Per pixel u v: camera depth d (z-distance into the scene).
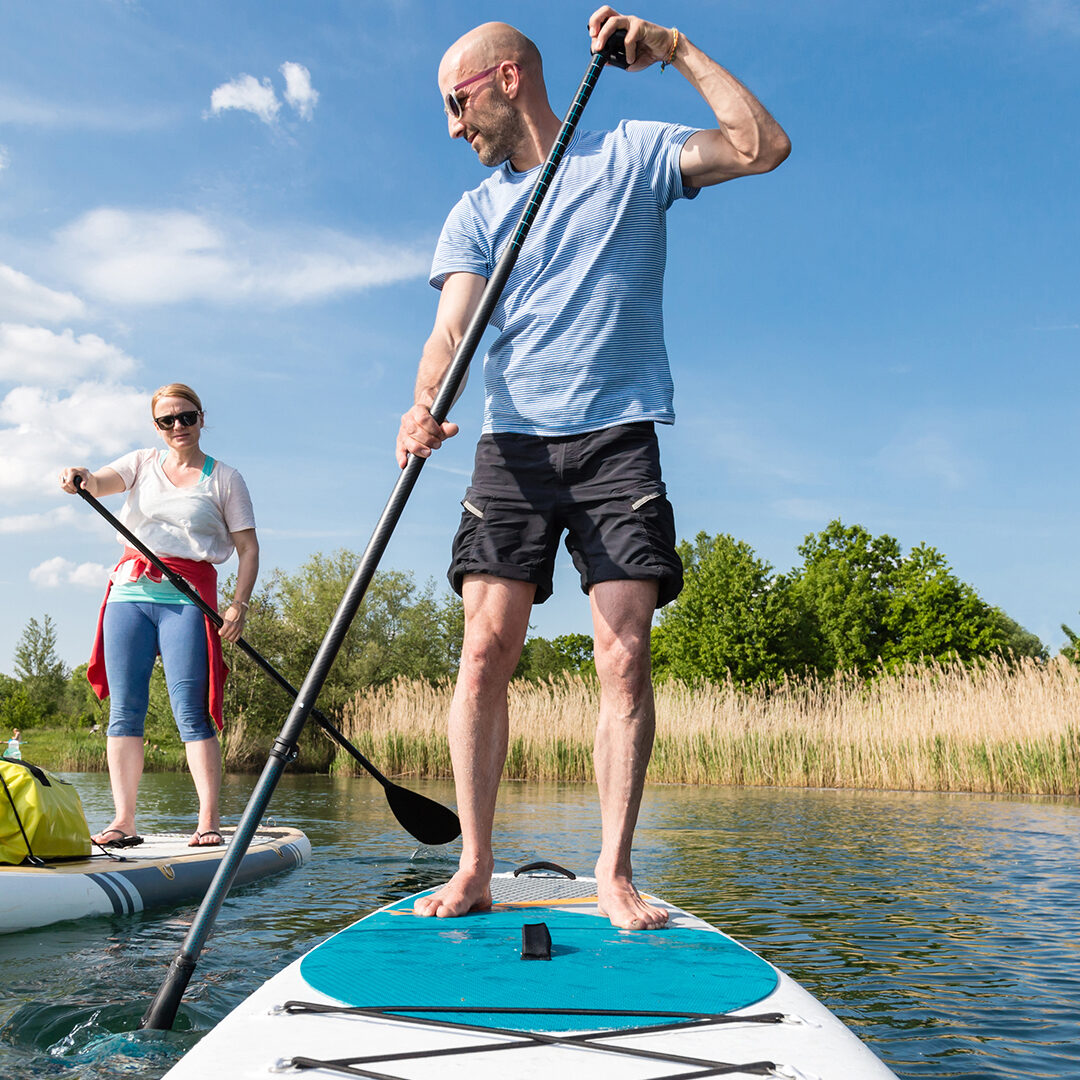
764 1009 1.12
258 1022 1.06
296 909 2.97
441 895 1.79
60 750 20.55
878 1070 0.94
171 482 3.76
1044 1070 1.66
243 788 10.53
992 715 10.98
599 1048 0.98
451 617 27.52
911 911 3.18
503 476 2.01
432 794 9.43
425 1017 1.08
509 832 5.49
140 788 10.08
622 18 1.94
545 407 1.99
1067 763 10.18
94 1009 1.77
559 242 2.04
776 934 2.81
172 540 3.71
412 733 14.30
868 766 11.66
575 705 13.51
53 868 2.82
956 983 2.25
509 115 2.12
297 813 6.88
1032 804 8.42
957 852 4.80
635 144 2.07
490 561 1.95
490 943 1.47
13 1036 1.61
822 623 39.41
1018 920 3.02
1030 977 2.31
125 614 3.67
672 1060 0.95
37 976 2.05
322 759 19.11
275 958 2.27
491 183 2.20
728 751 12.44
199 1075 0.90
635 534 1.90
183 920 2.74
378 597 26.56
